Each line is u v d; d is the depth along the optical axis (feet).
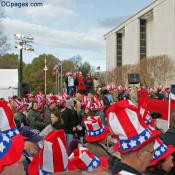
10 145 8.89
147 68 285.43
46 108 50.31
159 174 16.40
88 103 46.93
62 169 13.00
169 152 16.47
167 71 278.87
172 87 35.29
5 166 8.66
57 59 305.94
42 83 282.77
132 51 360.28
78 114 47.85
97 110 46.50
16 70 172.76
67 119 42.83
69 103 43.78
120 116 11.19
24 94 106.83
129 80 118.73
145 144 11.00
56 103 49.85
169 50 285.02
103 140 21.97
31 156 16.96
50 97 53.01
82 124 44.27
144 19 350.43
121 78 319.06
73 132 43.14
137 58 349.20
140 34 351.67
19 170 8.87
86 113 46.62
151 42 335.26
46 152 12.91
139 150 11.01
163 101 74.84
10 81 168.25
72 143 22.95
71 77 89.25
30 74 299.17
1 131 10.73
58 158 12.91
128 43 369.91
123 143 11.11
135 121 11.10
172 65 279.28
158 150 16.37
